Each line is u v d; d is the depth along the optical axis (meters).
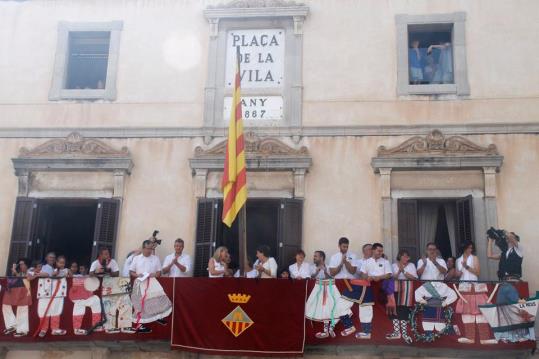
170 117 15.34
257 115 15.14
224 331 12.76
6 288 13.41
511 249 12.95
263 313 12.79
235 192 13.25
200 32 15.85
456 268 13.27
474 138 14.50
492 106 14.68
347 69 15.25
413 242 13.96
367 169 14.57
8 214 15.03
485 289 12.60
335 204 14.42
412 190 14.34
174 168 14.98
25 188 15.03
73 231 15.44
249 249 14.68
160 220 14.69
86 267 15.23
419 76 15.35
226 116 15.25
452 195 14.22
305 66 15.36
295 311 12.77
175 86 15.54
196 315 12.90
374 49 15.33
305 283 12.89
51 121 15.55
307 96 15.16
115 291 13.25
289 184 14.62
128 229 14.68
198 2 16.05
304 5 15.61
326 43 15.48
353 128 14.81
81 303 13.26
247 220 14.83
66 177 15.09
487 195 14.08
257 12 15.64
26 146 15.41
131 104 15.49
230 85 15.46
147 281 13.20
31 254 14.67
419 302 12.65
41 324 13.23
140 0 16.17
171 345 12.82
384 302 12.71
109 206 14.66
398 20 15.44
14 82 15.90
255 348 12.66
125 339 13.02
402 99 14.92
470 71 14.95
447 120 14.69
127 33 15.98
